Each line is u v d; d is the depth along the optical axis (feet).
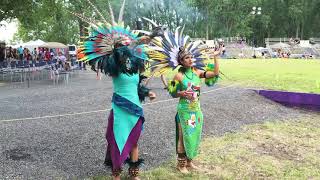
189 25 197.88
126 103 17.33
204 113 33.37
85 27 17.65
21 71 64.54
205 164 21.81
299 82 55.01
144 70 18.22
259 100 41.16
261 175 20.40
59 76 72.02
